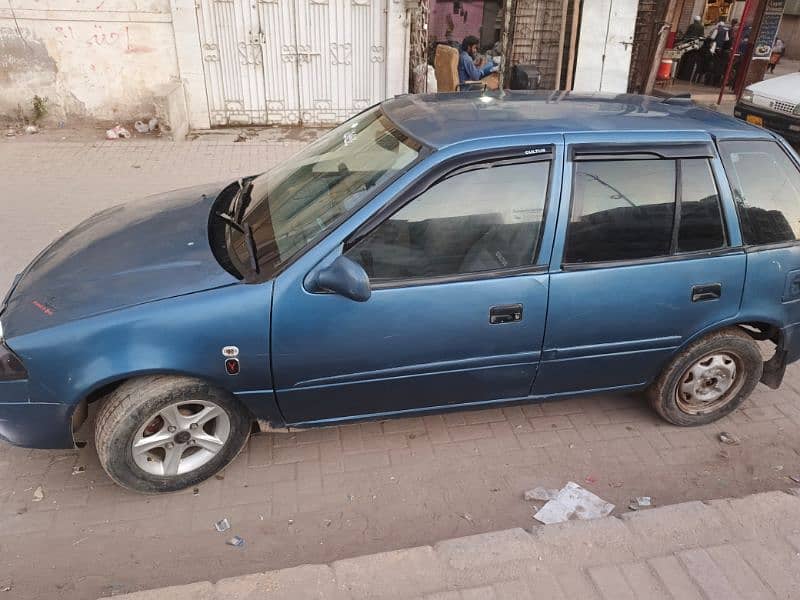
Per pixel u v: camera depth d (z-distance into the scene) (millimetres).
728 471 3672
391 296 3068
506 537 2914
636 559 2846
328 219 3162
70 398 2979
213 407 3176
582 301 3291
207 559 3008
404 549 2850
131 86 9406
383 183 3129
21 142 8883
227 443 3324
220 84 9656
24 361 2922
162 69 9375
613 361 3541
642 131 3348
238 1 9156
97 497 3314
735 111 9961
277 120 10039
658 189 3348
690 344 3646
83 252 3502
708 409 3934
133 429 3029
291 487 3426
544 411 4090
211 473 3373
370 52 9773
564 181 3205
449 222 3139
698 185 3400
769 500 3184
